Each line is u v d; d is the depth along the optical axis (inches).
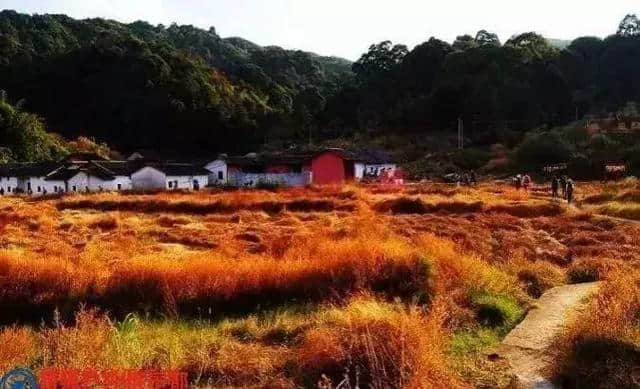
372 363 303.7
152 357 348.8
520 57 4291.3
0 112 3427.7
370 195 1540.4
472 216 1119.6
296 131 4298.7
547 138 2832.2
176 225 1085.8
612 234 855.7
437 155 3277.6
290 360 345.4
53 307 486.6
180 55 4825.3
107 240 860.0
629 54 4286.4
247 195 1507.1
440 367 308.3
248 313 476.7
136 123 4170.8
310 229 928.3
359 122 4429.1
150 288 500.4
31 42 5246.1
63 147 3661.4
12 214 1189.1
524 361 346.6
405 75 4766.2
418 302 461.4
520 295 498.9
